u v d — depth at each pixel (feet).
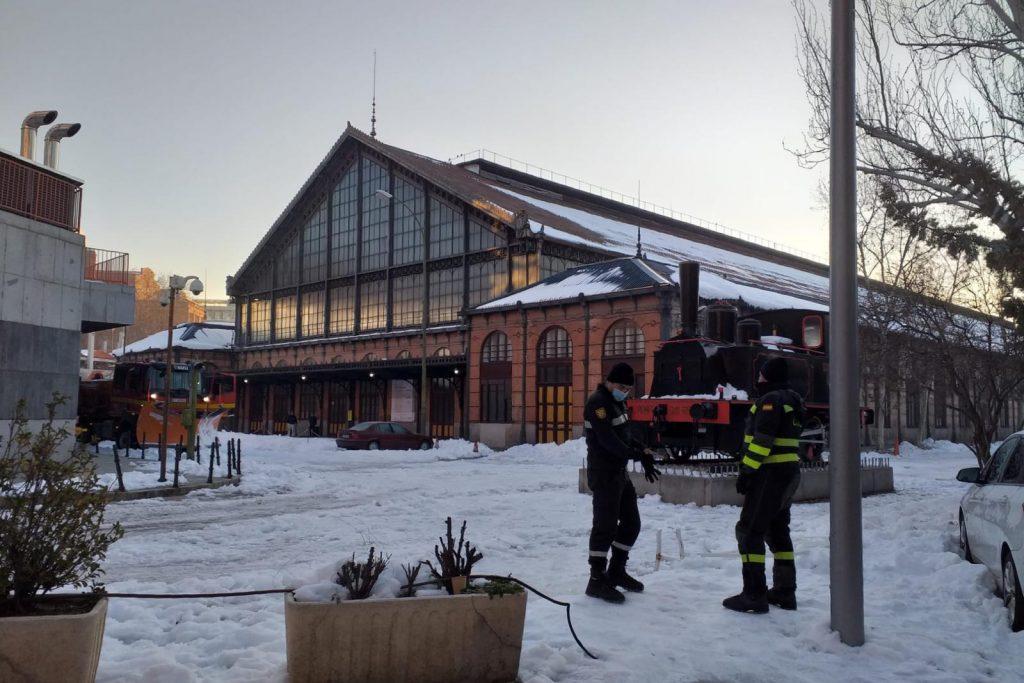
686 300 61.21
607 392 23.06
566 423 127.75
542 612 20.72
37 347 63.93
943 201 40.86
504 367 138.72
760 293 141.79
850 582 18.72
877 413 140.87
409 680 14.89
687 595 23.20
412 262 184.24
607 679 15.76
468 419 146.00
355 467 85.40
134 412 91.76
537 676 15.78
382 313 191.93
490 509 45.93
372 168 199.31
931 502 44.29
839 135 20.21
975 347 50.26
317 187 215.92
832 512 19.27
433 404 165.17
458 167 221.25
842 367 19.60
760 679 16.20
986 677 16.63
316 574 15.85
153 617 20.31
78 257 68.90
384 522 40.96
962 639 19.27
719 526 38.24
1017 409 182.80
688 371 58.95
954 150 39.60
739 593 23.54
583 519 41.75
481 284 167.43
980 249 42.88
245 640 18.02
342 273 205.67
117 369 95.71
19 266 62.49
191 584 23.72
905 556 27.63
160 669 15.28
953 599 23.08
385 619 14.82
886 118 41.75
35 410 63.41
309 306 215.10
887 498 54.39
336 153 207.10
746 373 55.21
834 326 19.85
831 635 18.67
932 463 110.73
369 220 199.11
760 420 21.43
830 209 20.31
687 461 55.72
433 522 40.81
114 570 28.86
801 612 21.47
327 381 192.95
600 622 19.80
